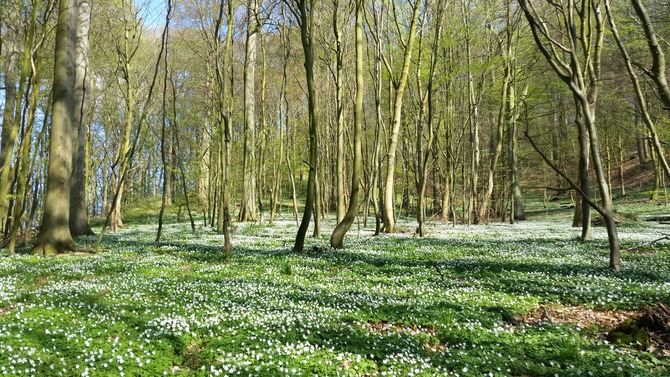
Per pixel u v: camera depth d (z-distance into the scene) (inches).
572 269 500.4
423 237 916.0
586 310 358.9
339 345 264.7
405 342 273.6
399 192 2041.1
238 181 1820.9
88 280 450.9
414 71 1123.3
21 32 923.4
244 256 625.6
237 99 1601.9
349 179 1919.3
